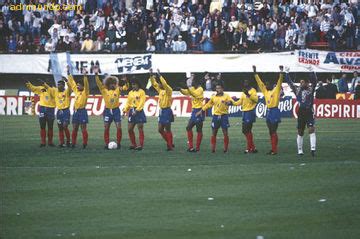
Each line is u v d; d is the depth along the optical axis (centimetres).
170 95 5338
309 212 3466
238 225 3262
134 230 3200
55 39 9081
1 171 4481
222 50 8688
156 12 9025
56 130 6744
